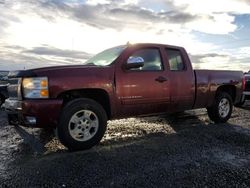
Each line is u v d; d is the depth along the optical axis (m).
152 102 5.25
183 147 4.62
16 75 4.39
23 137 5.27
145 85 5.12
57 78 4.23
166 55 5.61
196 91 6.03
